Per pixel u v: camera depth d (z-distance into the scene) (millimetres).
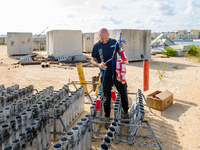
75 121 4641
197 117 4781
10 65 14383
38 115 3537
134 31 15414
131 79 9391
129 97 6547
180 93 6867
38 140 3061
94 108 3627
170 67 12914
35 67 13453
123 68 3744
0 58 19047
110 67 4031
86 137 3119
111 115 4988
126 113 4477
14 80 9133
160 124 4426
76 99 4703
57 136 3760
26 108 3982
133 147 3486
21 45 21578
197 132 4016
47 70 12148
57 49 17250
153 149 3412
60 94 4707
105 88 4113
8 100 4062
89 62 16109
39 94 4551
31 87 5133
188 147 3461
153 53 21516
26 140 2695
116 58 4109
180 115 4930
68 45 17578
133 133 3449
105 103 4191
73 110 4516
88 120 3211
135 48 15742
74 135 2691
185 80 8914
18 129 3098
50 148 3461
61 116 3783
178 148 3428
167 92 5684
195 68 12391
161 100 5203
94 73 11031
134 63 15328
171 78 9414
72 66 13859
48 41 19672
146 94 5617
